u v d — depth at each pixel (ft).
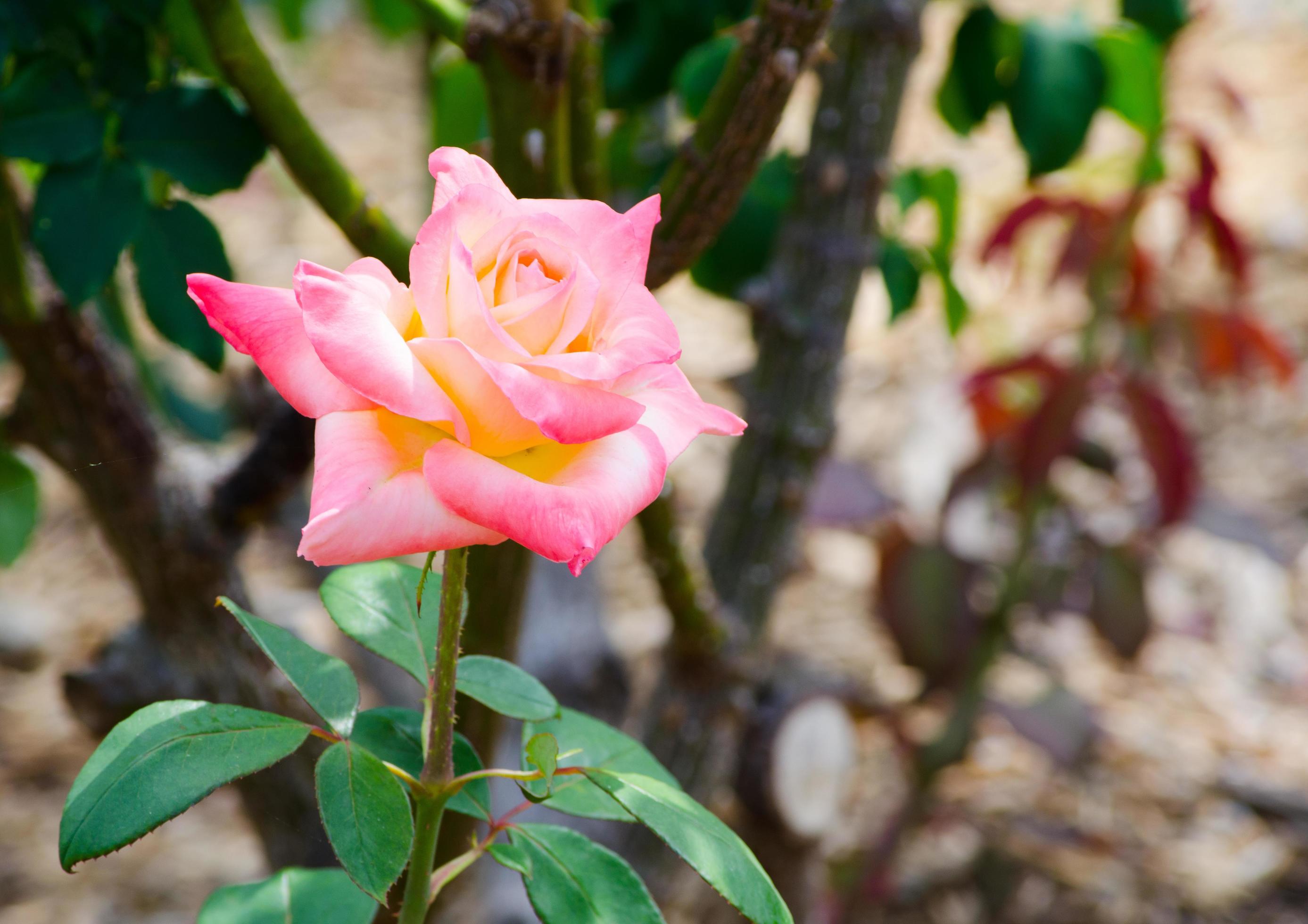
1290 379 4.61
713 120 2.13
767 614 3.24
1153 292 4.32
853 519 4.34
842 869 5.10
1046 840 5.17
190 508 2.47
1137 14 3.09
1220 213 4.01
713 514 3.27
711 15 3.03
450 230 1.72
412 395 1.69
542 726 2.04
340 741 1.87
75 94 2.15
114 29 2.17
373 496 1.69
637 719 3.33
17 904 5.15
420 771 1.99
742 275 3.21
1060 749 4.65
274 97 2.10
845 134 2.83
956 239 3.34
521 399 1.68
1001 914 5.16
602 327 1.77
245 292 1.75
